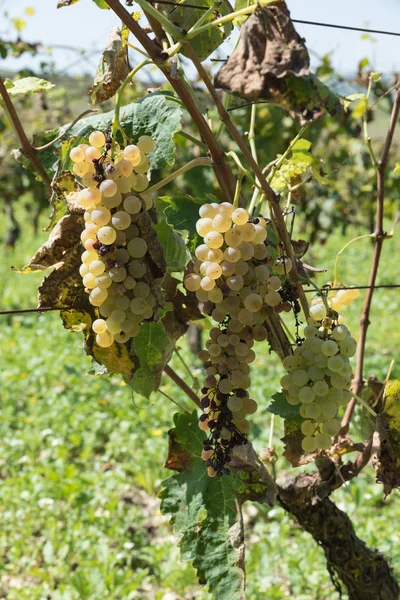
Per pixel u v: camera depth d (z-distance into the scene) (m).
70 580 2.57
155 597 2.48
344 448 1.34
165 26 1.04
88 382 4.79
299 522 1.43
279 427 3.76
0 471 3.62
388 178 5.03
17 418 4.12
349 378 1.13
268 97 1.00
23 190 7.48
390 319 6.56
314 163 1.31
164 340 1.18
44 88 1.33
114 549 2.86
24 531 2.92
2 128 5.45
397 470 1.23
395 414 1.22
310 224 5.77
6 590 2.62
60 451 3.50
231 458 1.16
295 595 2.51
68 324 1.14
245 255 1.07
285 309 1.11
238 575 1.18
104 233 1.03
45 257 1.11
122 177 1.04
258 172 1.10
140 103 1.20
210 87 1.07
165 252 1.21
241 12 1.02
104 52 1.16
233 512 1.21
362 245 9.95
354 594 1.47
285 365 1.13
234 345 1.10
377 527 2.89
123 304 1.06
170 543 2.80
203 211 1.08
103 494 3.20
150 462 3.50
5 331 6.26
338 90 1.63
